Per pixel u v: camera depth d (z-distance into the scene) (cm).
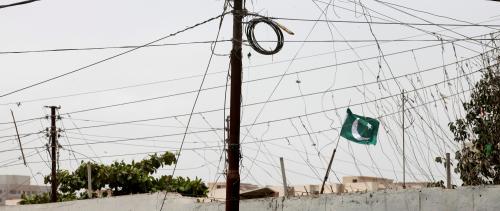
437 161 1494
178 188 2722
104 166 2764
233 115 1241
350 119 1510
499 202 1180
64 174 2794
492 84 1706
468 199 1223
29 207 2448
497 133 1719
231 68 1255
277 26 1262
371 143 1468
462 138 1797
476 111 1762
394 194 1327
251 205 1584
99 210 2134
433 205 1266
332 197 1430
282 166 1584
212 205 1719
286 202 1515
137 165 2798
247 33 1269
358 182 2261
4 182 5859
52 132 2769
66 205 2284
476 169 1772
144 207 1948
